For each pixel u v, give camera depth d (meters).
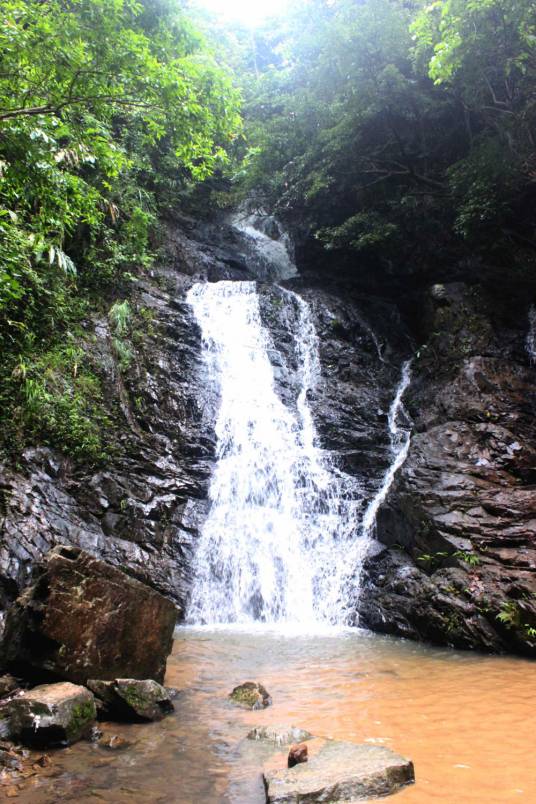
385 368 16.61
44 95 7.16
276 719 5.05
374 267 19.03
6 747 4.22
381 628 8.91
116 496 10.63
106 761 4.17
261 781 3.84
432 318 16.28
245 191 19.94
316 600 10.06
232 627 9.30
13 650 5.20
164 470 11.70
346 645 8.01
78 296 13.81
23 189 9.03
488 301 15.78
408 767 3.85
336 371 16.19
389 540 10.60
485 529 9.18
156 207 19.33
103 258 15.15
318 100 16.75
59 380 11.41
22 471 9.77
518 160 13.32
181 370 14.12
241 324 16.31
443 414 13.19
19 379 10.73
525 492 9.92
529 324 15.30
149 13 8.52
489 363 13.68
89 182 15.09
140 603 5.75
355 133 16.20
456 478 10.34
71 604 5.28
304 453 12.97
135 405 12.77
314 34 16.41
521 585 8.00
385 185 17.62
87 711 4.69
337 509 11.74
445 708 5.36
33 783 3.83
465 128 16.11
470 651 7.74
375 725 4.91
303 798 3.47
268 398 14.61
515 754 4.29
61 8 6.89
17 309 11.31
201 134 8.40
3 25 6.33
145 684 5.12
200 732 4.72
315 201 19.08
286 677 6.43
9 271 9.71
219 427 13.19
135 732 4.72
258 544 10.87
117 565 9.52
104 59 6.82
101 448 11.20
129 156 17.72
